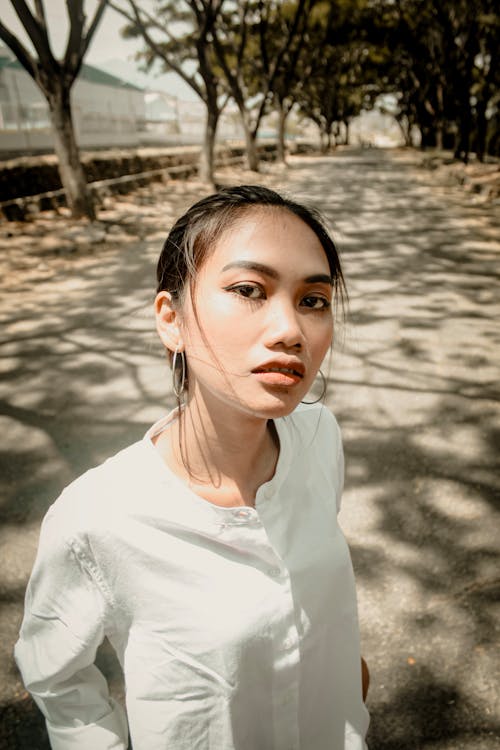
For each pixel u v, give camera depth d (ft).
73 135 32.04
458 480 9.47
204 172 55.16
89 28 30.17
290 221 2.01
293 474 2.70
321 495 2.81
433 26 75.92
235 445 2.35
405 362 14.05
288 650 2.50
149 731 2.45
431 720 5.71
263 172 72.69
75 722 2.67
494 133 85.71
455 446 10.48
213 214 2.01
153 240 28.55
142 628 2.37
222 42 76.89
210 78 50.65
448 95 86.22
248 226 1.95
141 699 2.43
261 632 2.39
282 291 1.91
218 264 1.95
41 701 2.68
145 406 12.00
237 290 1.90
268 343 1.86
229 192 2.09
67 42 29.91
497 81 67.36
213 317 1.93
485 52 67.56
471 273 22.24
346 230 31.07
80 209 32.99
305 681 2.76
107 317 17.15
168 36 50.62
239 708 2.44
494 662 6.29
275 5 77.71
